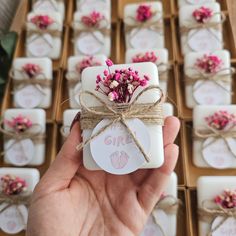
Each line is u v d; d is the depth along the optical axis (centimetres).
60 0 47
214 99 38
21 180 35
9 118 38
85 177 24
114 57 44
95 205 24
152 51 40
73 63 41
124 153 21
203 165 36
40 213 22
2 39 44
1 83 42
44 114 39
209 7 42
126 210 24
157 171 24
